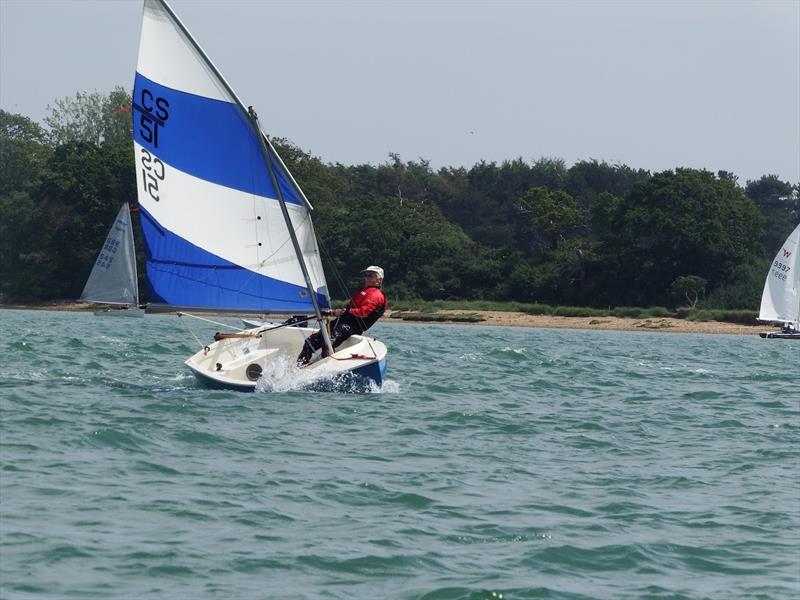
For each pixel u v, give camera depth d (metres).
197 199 50.38
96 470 32.62
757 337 172.50
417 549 26.31
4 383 51.31
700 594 23.98
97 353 72.38
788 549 27.69
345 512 29.45
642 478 35.75
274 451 36.97
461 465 36.38
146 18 49.00
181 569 24.11
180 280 50.56
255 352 54.31
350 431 41.66
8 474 31.48
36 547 24.89
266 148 50.09
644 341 137.75
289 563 24.86
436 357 80.81
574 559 26.20
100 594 22.39
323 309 52.38
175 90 49.53
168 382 54.38
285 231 51.22
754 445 42.97
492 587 23.77
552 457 38.81
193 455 35.53
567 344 116.88
